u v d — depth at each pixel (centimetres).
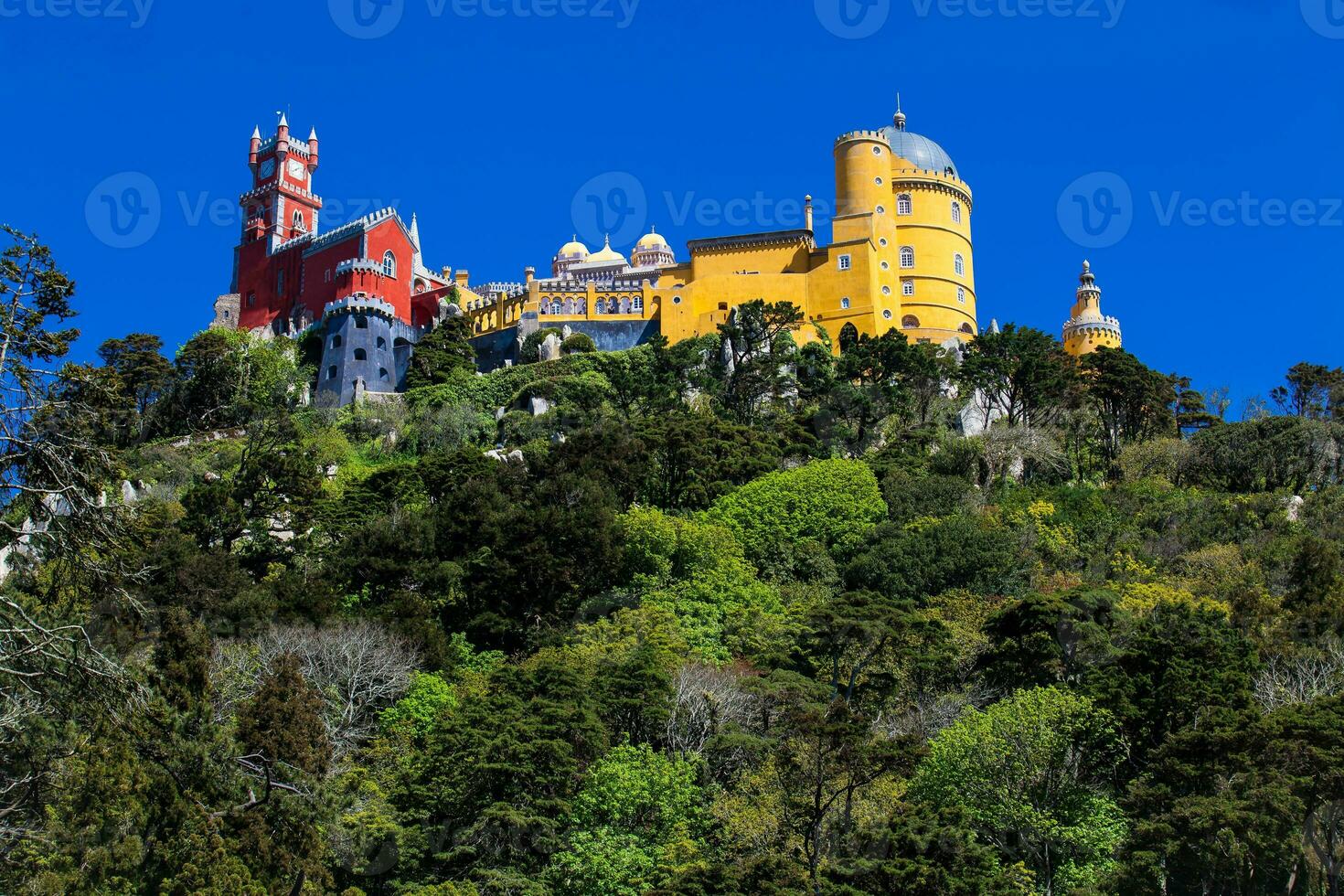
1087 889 4669
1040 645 6144
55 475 3134
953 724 5609
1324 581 6862
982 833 5144
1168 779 5062
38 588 3247
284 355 13662
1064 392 10650
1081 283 15425
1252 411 11125
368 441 11981
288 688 4697
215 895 3984
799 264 13638
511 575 7312
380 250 14900
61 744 3397
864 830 4784
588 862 5003
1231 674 5503
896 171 14112
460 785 5294
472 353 13638
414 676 6366
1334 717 4934
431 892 4741
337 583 7462
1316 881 4916
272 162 16762
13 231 3234
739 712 5850
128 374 12131
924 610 7294
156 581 6725
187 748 4153
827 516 8594
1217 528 8662
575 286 14112
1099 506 8919
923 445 10250
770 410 11206
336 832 4850
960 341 13538
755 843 4966
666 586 7619
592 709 5672
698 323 13362
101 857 3812
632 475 8869
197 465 10594
